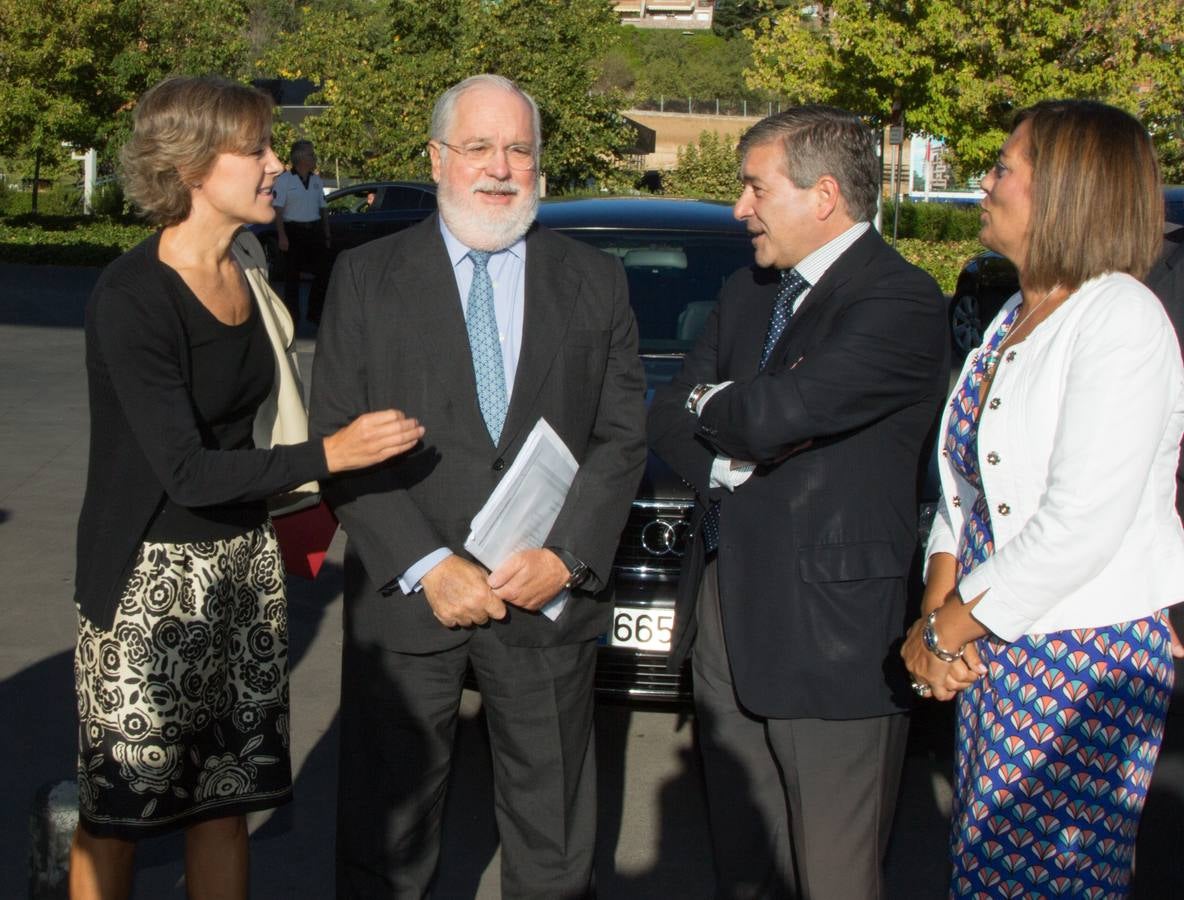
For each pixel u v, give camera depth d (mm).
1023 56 20891
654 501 4020
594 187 26375
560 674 3006
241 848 3047
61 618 5551
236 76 28328
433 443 2928
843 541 2816
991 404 2475
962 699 2590
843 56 22688
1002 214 2502
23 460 8125
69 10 25141
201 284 2787
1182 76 21359
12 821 3855
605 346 3029
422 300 2928
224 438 2893
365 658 3002
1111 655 2406
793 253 2924
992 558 2400
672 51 78000
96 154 31406
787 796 2936
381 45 26312
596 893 3232
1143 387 2299
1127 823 2475
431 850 3102
